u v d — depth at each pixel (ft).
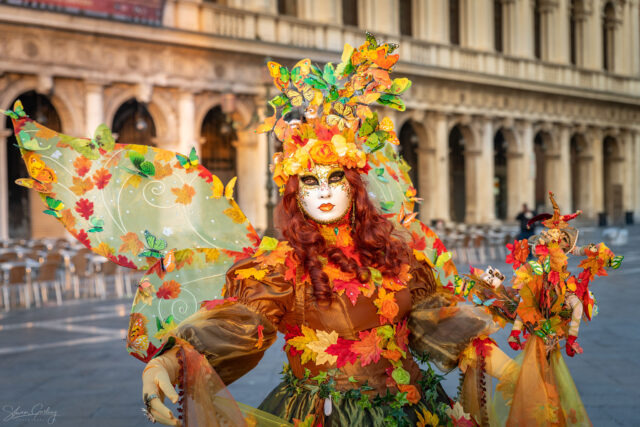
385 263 8.04
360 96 8.34
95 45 69.51
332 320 7.79
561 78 129.59
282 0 90.74
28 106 72.23
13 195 73.15
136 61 72.79
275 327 7.68
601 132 142.41
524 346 8.62
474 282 8.71
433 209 105.81
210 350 6.98
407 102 99.91
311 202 7.96
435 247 9.59
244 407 7.45
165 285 8.13
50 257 44.98
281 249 7.86
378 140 8.38
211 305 7.52
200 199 8.52
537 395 8.18
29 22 63.72
